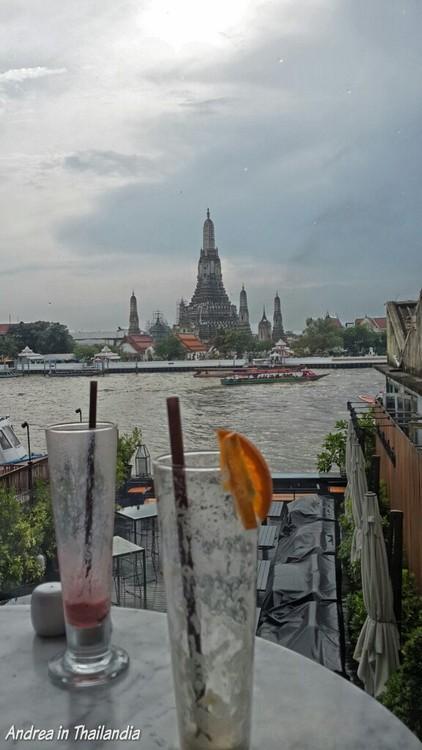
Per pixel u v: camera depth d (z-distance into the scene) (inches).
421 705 156.2
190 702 46.6
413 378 304.2
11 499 198.4
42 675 63.5
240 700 46.6
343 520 313.7
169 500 45.8
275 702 57.1
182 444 47.2
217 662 45.9
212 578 45.4
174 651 47.2
